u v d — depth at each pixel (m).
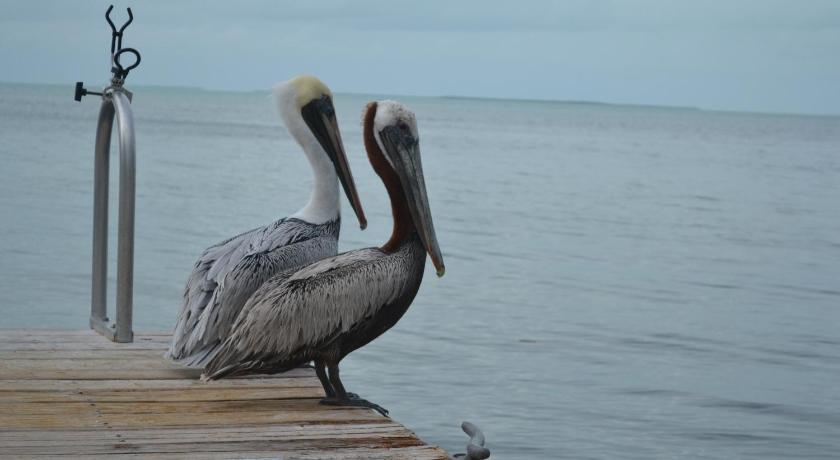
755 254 19.66
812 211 28.70
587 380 9.86
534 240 20.33
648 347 11.45
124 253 5.56
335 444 4.07
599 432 8.23
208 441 4.05
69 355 5.34
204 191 26.42
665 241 21.05
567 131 128.25
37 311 11.73
